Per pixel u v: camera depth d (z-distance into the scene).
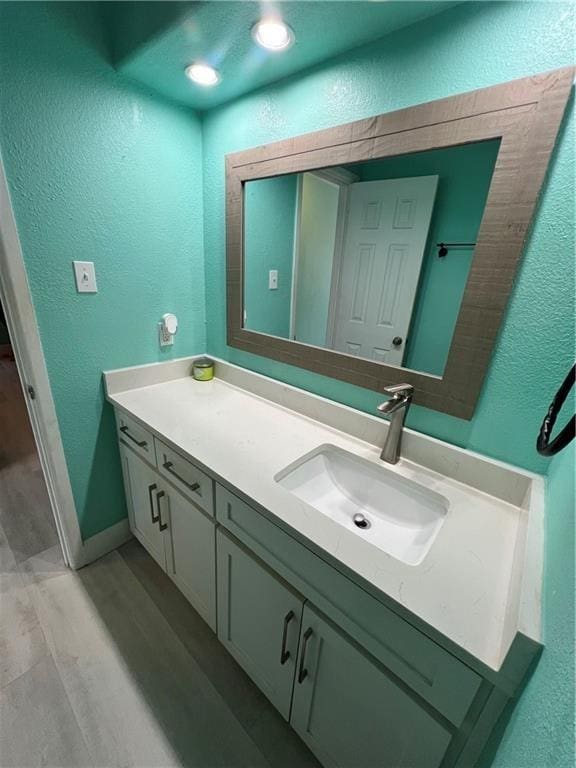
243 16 0.85
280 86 1.14
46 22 1.00
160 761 1.02
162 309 1.55
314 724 0.94
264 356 1.48
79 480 1.50
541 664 0.47
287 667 0.97
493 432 0.94
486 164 0.82
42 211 1.13
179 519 1.27
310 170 1.13
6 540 1.74
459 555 0.75
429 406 1.03
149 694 1.17
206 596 1.25
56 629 1.35
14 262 1.11
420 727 0.69
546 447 0.46
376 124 0.95
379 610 0.68
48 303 1.22
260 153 1.24
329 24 0.86
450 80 0.82
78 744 1.04
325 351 1.25
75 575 1.57
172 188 1.43
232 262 1.48
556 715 0.37
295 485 1.07
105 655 1.27
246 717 1.13
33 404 1.31
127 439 1.46
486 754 0.61
